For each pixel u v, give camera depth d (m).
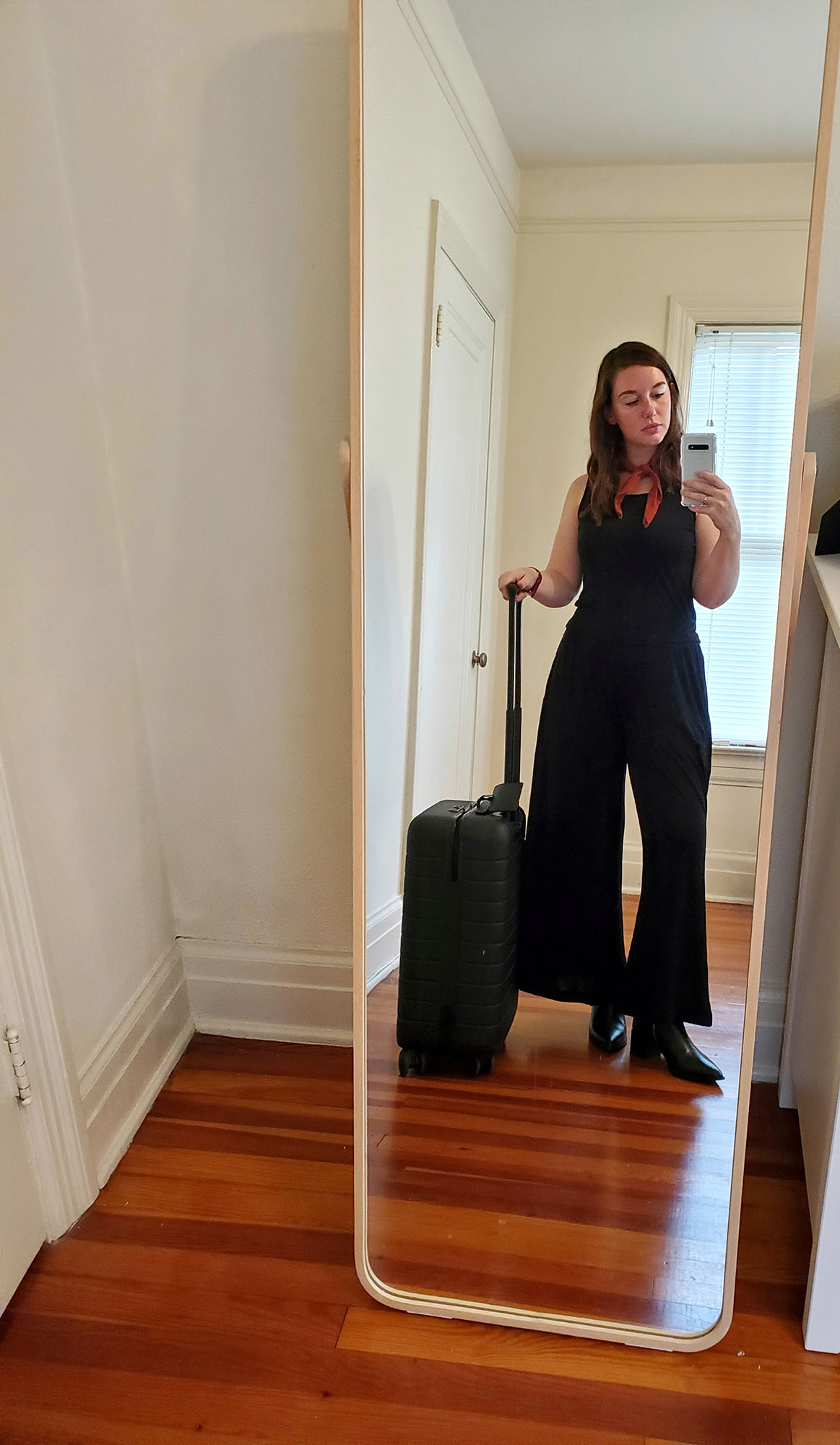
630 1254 1.32
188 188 1.40
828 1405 1.13
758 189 1.07
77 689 1.42
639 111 1.08
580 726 1.25
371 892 1.30
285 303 1.43
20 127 1.26
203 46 1.33
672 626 1.18
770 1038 1.68
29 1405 1.13
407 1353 1.20
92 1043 1.48
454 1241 1.34
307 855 1.73
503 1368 1.18
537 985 1.34
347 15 1.30
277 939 1.80
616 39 1.07
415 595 1.25
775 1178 1.47
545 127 1.11
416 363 1.19
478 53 1.09
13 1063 1.26
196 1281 1.30
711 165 1.07
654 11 1.05
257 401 1.49
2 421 1.20
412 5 1.09
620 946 1.29
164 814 1.75
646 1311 1.24
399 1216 1.38
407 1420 1.11
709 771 1.19
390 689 1.27
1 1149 1.23
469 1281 1.29
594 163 1.11
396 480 1.22
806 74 1.00
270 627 1.60
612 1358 1.20
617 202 1.11
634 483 1.16
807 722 1.54
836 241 1.35
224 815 1.73
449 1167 1.39
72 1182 1.38
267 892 1.77
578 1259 1.32
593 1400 1.14
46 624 1.33
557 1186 1.37
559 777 1.27
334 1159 1.52
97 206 1.41
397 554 1.25
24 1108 1.29
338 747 1.65
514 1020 1.36
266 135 1.36
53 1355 1.19
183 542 1.58
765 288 1.09
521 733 1.27
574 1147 1.36
